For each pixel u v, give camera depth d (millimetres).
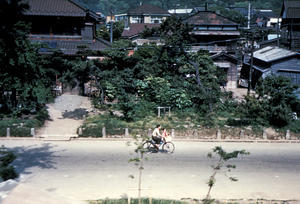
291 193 15055
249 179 16641
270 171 17844
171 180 16172
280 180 16609
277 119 25562
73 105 30609
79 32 38594
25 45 25625
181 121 26625
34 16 37031
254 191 15172
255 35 44875
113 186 15328
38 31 37812
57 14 36688
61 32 38219
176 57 34781
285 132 24562
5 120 24703
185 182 15977
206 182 16031
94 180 15984
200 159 19312
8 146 20953
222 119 27438
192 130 24359
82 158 19094
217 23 50688
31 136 22859
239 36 50031
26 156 19156
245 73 48906
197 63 35062
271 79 27000
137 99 31047
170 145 21922
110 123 24797
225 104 30938
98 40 39094
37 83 27016
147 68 33625
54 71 32219
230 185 15797
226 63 42812
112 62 33969
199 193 14758
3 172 14812
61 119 26656
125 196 14250
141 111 28469
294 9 52812
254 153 20906
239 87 44812
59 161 18500
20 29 24453
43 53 34281
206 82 33438
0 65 24469
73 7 37688
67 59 35719
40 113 26484
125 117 26375
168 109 29438
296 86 26922
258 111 26203
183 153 20344
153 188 15195
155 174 16906
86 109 29500
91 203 13219
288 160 19719
